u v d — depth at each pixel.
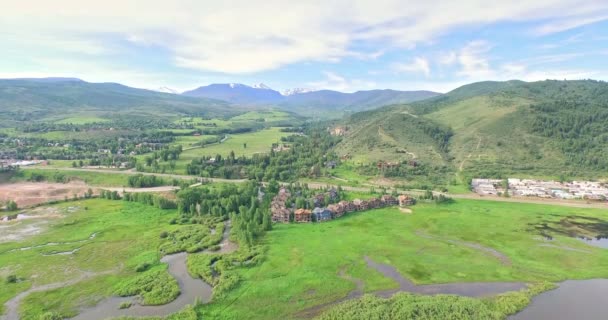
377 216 186.00
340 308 97.75
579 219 177.75
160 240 152.12
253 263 127.88
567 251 138.62
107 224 174.88
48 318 93.94
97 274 122.00
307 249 140.88
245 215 169.00
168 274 121.12
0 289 111.69
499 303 101.12
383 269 124.12
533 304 102.44
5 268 126.88
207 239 151.75
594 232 160.00
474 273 121.19
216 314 96.56
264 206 186.88
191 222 176.88
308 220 177.75
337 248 141.75
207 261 129.38
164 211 195.88
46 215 190.75
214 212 183.50
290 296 106.00
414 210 195.25
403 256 134.62
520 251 139.00
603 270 122.88
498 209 196.12
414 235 157.00
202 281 116.81
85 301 104.56
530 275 119.69
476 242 148.75
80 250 142.88
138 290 109.88
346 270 122.94
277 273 120.31
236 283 112.81
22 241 153.38
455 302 99.38
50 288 112.31
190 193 195.50
